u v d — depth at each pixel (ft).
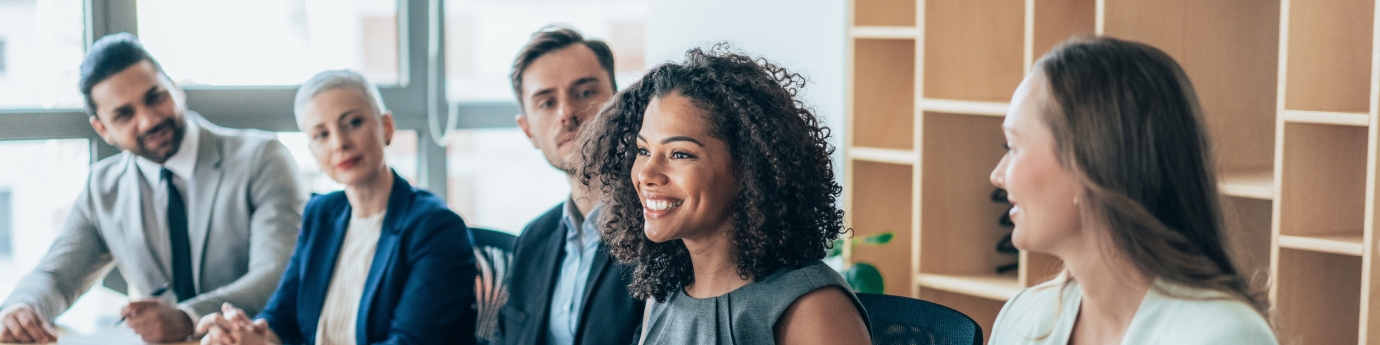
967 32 8.51
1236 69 7.52
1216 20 7.41
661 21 12.07
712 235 3.91
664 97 3.84
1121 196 2.98
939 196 8.70
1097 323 3.38
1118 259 3.15
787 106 3.81
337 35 11.14
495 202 14.66
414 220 7.00
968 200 8.86
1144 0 7.16
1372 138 5.99
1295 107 6.44
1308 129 6.53
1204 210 3.10
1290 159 6.50
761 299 3.82
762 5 10.84
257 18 10.53
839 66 10.01
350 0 11.15
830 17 10.08
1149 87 3.01
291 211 8.70
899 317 4.69
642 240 4.24
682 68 3.89
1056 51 3.20
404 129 11.37
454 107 11.68
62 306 8.26
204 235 8.66
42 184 9.70
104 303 9.61
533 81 6.63
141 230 8.61
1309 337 6.79
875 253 9.48
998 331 3.99
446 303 6.84
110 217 8.67
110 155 9.75
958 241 8.86
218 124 10.22
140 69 8.23
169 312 7.34
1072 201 3.10
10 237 9.71
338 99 7.09
